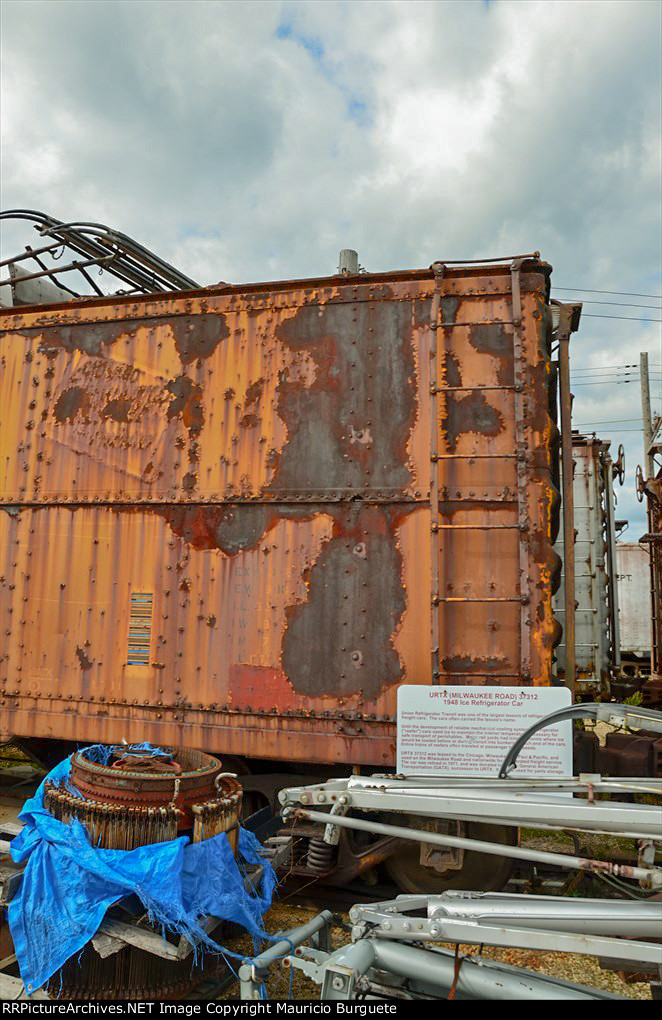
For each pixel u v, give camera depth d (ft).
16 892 10.01
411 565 13.29
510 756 9.73
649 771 13.21
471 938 7.98
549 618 12.53
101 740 14.53
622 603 51.19
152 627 14.60
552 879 15.47
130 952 9.90
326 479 14.05
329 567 13.71
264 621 13.93
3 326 17.02
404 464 13.67
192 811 10.35
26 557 15.81
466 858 13.67
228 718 13.82
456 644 12.80
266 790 14.80
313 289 14.80
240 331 15.11
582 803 8.58
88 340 16.25
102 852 9.77
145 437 15.39
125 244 18.95
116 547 15.15
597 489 27.81
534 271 13.78
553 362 14.06
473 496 13.24
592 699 27.73
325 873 13.83
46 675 15.19
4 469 16.37
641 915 7.67
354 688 13.21
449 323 13.76
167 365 15.51
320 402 14.34
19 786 19.86
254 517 14.33
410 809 8.92
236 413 14.84
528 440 13.15
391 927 8.40
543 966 11.87
